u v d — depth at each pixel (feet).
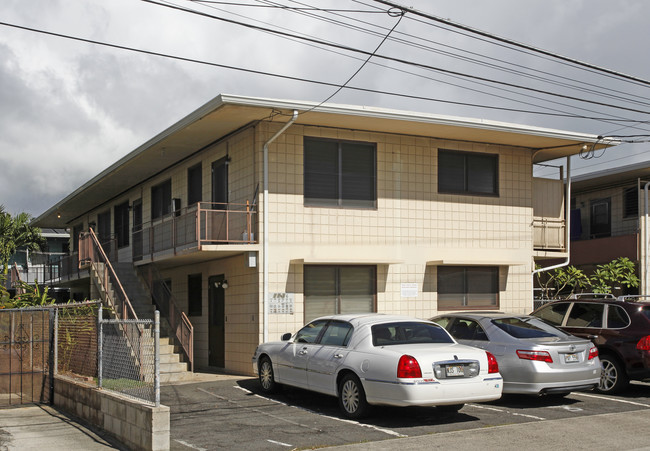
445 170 61.98
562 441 30.50
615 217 84.64
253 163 54.34
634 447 29.45
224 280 59.21
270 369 43.50
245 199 55.42
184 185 67.26
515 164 65.46
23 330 44.06
